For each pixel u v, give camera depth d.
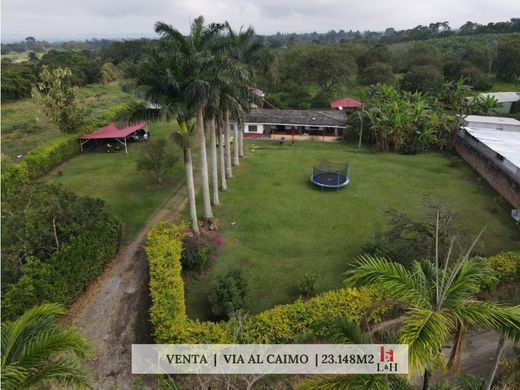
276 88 67.69
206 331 13.28
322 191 29.92
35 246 17.17
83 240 17.62
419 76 65.25
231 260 20.44
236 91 21.78
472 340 14.56
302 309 14.27
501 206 27.09
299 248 21.67
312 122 48.25
